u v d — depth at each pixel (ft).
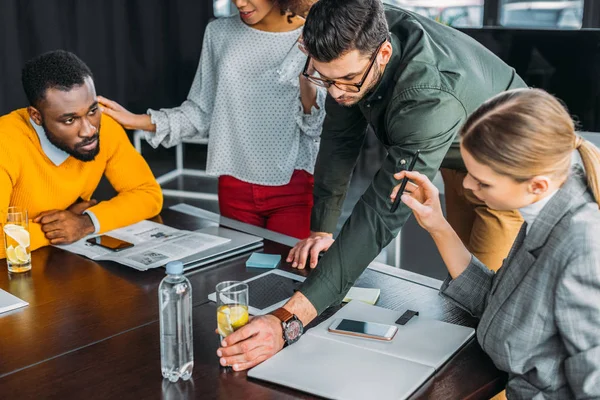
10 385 4.05
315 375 4.06
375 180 4.90
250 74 7.54
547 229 3.92
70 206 7.00
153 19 15.89
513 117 3.74
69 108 6.24
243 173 7.85
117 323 4.88
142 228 6.89
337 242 4.81
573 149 3.87
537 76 8.68
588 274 3.68
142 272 5.82
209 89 7.93
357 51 4.51
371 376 4.05
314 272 4.78
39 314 5.04
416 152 4.77
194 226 7.04
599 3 11.57
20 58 13.76
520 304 3.99
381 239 4.81
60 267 5.95
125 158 7.45
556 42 8.46
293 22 7.36
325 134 6.47
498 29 8.75
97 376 4.15
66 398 3.91
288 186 7.82
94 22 14.89
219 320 4.36
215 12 17.10
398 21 5.31
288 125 7.59
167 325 4.05
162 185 16.90
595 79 8.34
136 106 15.99
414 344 4.45
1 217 6.09
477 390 4.00
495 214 6.89
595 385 3.65
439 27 5.59
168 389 4.00
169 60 16.34
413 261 10.84
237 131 7.73
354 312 4.92
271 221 7.93
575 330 3.72
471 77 5.25
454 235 4.81
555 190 3.95
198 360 4.34
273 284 5.45
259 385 4.04
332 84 4.81
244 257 6.17
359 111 6.19
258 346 4.24
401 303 5.19
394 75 5.00
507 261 4.36
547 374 3.96
